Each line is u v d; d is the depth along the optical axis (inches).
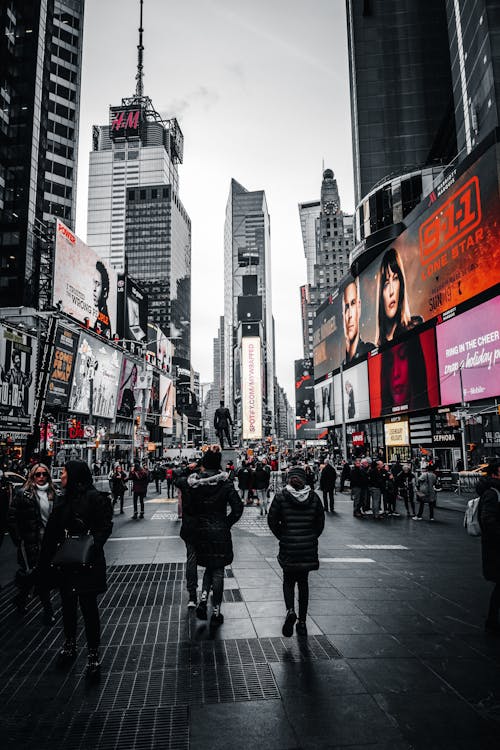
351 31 3435.0
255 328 5876.0
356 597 279.6
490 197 1285.7
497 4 1760.6
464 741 139.3
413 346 1724.9
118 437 2581.2
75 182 3752.5
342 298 2581.2
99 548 188.1
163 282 7785.4
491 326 1279.5
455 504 847.1
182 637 221.9
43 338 1726.1
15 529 262.4
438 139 2792.8
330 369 2810.0
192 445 4490.7
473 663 191.0
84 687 175.0
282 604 267.9
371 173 3117.6
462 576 329.7
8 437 1363.2
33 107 2748.5
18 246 2623.0
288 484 228.8
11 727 149.0
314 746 137.6
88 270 2346.2
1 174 2655.0
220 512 244.1
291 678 179.3
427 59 3196.4
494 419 1334.9
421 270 1667.1
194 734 144.2
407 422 1878.7
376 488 647.1
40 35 2851.9
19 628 239.1
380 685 173.3
